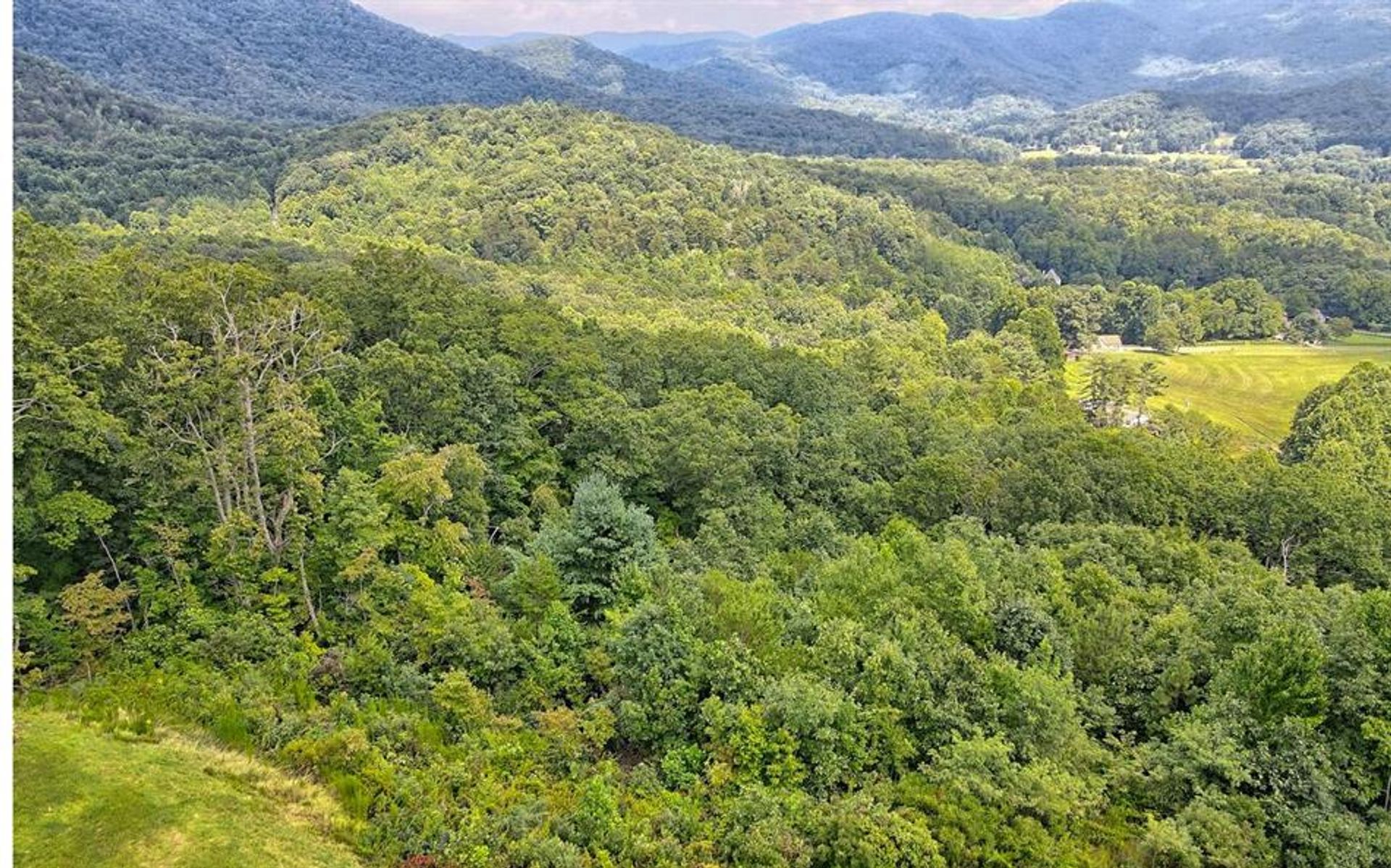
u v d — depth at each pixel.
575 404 46.16
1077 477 47.19
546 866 17.55
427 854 17.89
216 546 26.56
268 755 20.20
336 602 28.14
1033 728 23.81
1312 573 45.56
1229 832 21.17
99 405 28.83
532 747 22.56
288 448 27.59
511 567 33.09
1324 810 21.91
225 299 31.23
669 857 18.73
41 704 20.05
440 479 31.91
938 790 21.61
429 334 46.28
